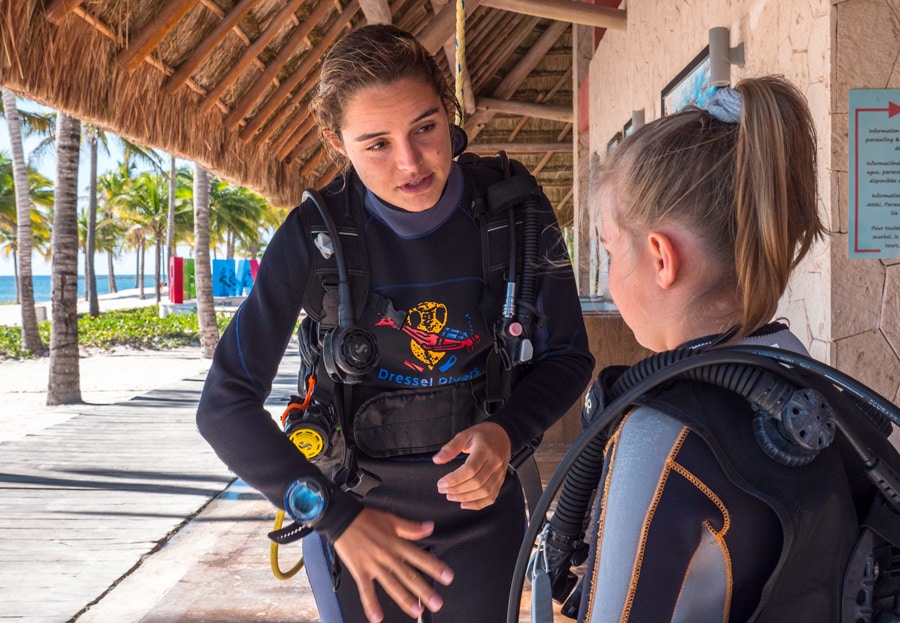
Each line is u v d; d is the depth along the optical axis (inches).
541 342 64.7
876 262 118.3
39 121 1427.2
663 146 36.4
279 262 58.7
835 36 116.9
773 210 33.9
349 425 62.4
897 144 117.3
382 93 55.5
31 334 815.7
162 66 190.4
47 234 2015.3
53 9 146.4
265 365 56.9
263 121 260.1
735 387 32.5
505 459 55.3
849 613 32.7
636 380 36.2
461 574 64.1
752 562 31.8
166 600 127.5
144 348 868.0
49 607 137.9
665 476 32.5
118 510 197.8
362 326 61.1
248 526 175.9
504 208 62.3
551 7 260.4
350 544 48.5
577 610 43.0
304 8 234.5
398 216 60.3
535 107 498.9
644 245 37.6
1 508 200.8
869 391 31.3
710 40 157.6
